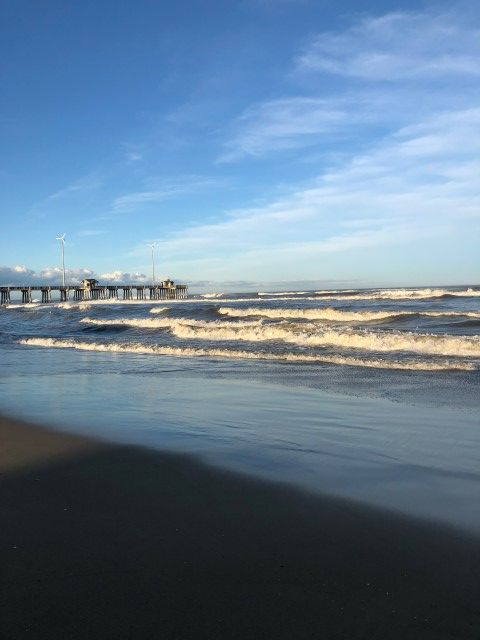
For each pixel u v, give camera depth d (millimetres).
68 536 3439
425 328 17578
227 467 4949
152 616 2521
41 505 4020
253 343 16016
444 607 2549
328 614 2516
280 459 5176
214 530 3518
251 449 5551
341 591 2717
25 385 10141
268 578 2861
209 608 2582
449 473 4633
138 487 4426
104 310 38219
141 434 6262
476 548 3158
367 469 4801
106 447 5711
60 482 4570
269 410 7473
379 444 5625
